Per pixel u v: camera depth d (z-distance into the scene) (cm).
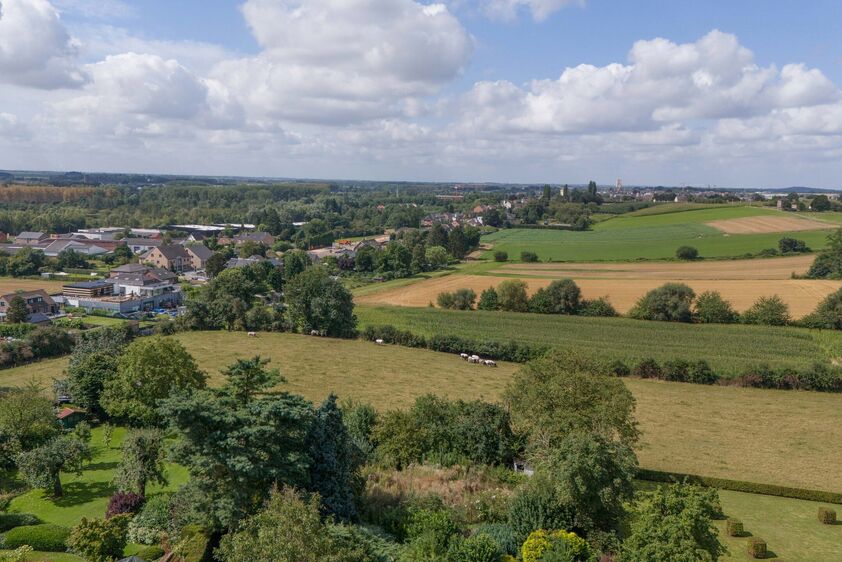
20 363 7488
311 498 2756
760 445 5397
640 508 3148
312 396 6544
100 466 4388
